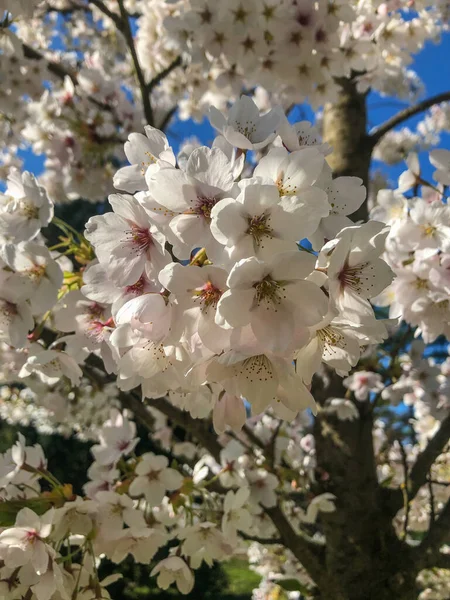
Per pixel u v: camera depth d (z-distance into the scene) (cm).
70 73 65
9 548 25
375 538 44
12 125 68
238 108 23
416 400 56
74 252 27
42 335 32
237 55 47
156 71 70
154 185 18
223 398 20
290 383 18
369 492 46
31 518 25
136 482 34
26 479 30
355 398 51
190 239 18
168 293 19
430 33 54
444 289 31
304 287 17
